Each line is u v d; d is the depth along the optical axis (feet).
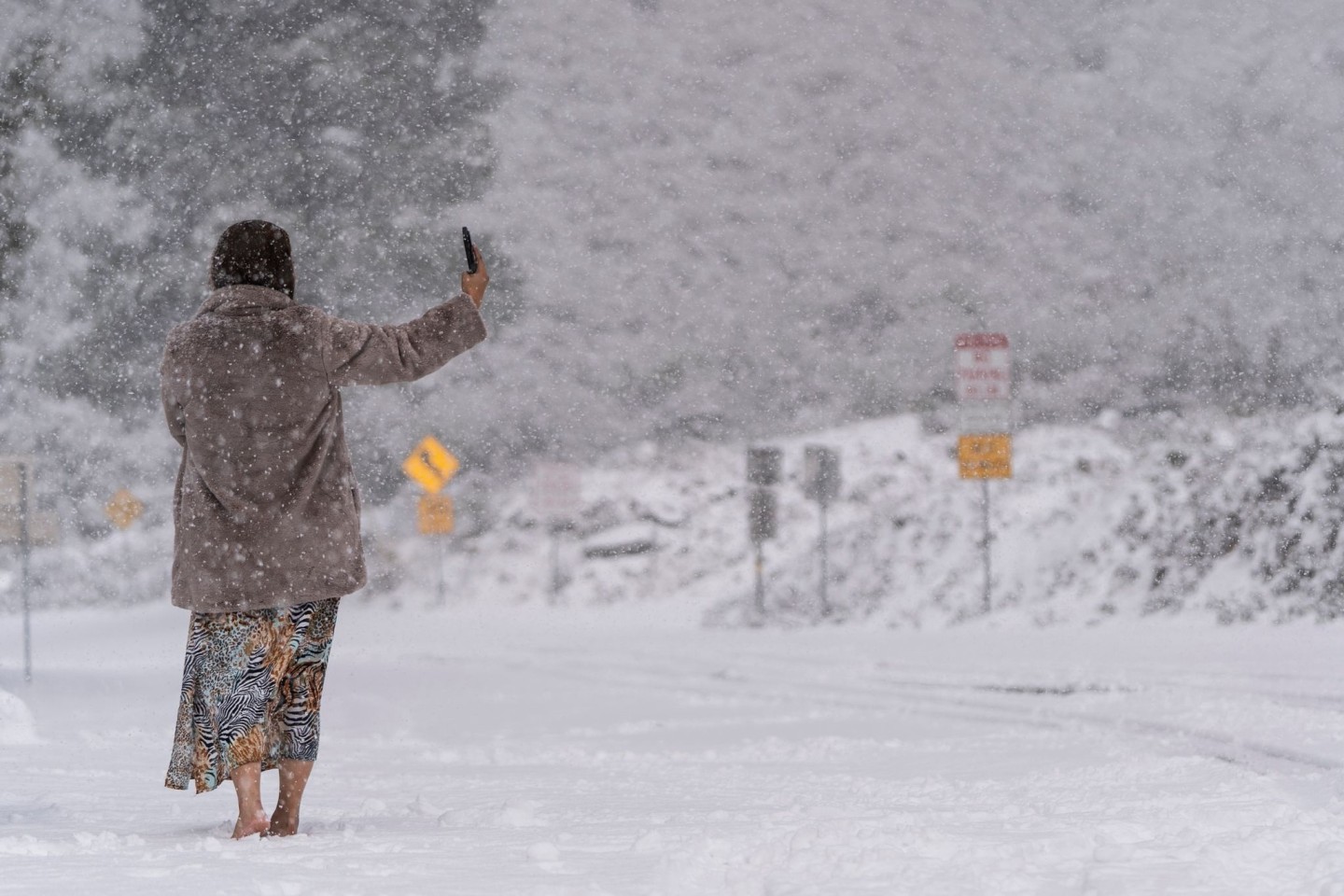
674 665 208.74
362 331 49.39
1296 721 95.45
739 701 150.30
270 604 46.98
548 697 160.04
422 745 102.58
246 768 46.57
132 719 118.52
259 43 270.46
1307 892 30.27
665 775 76.23
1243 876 32.01
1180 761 71.10
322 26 286.87
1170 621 233.14
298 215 287.69
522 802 57.77
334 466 49.16
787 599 305.94
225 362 48.16
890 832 40.68
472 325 50.75
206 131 257.55
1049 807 51.75
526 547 407.23
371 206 302.86
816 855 36.04
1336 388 310.65
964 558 285.43
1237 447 265.54
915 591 285.43
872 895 30.50
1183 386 341.62
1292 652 169.37
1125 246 358.23
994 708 126.93
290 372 48.37
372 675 196.44
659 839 40.93
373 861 37.37
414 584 402.31
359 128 297.53
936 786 64.49
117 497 367.45
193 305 258.16
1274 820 42.37
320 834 46.26
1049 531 279.28
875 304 409.49
